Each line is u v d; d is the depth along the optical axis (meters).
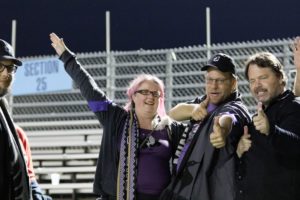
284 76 6.87
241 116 7.07
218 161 7.12
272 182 6.46
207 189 7.09
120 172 7.45
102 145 7.81
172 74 17.94
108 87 18.38
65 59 8.11
